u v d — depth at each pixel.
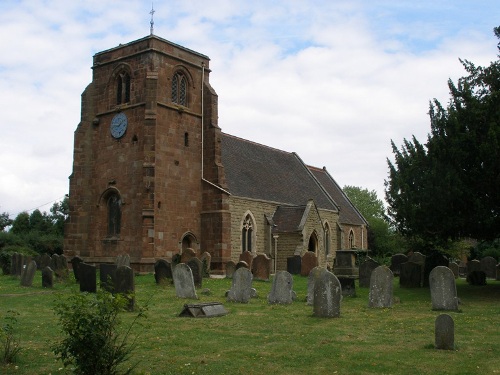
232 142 47.91
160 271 26.89
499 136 22.00
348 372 10.05
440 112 24.58
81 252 38.06
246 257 36.50
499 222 23.42
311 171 59.75
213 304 17.03
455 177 22.69
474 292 25.17
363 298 21.81
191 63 39.22
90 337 8.31
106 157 38.25
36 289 24.03
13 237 59.34
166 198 36.28
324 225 50.69
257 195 43.62
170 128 37.19
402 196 25.22
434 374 9.91
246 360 10.95
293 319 16.00
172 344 12.38
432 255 28.05
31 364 10.44
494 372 10.02
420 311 17.77
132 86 37.41
